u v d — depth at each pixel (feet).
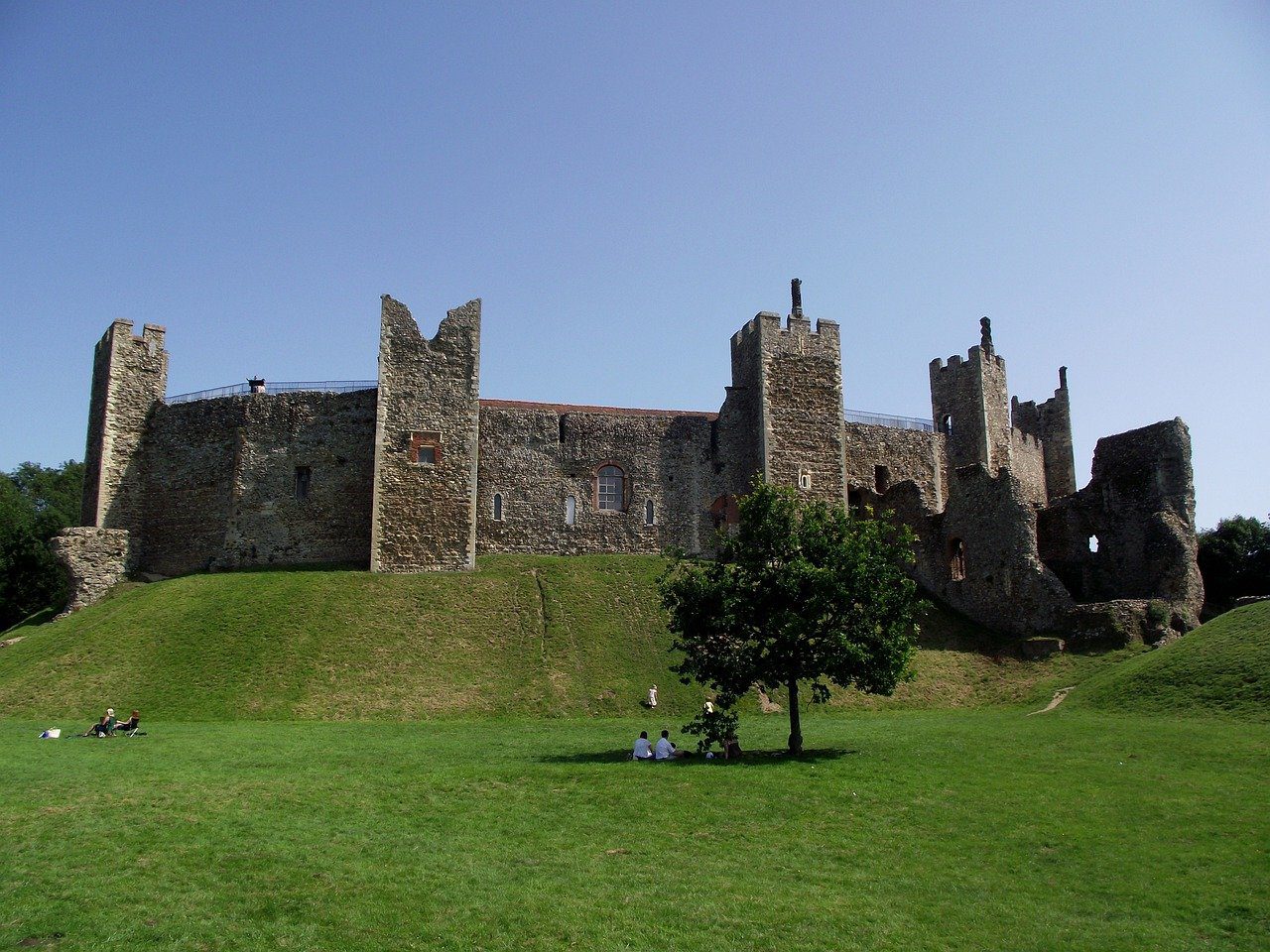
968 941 39.19
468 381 159.22
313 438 160.15
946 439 204.13
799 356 170.09
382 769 69.62
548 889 44.86
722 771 68.49
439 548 152.05
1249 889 43.47
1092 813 55.52
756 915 41.81
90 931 39.40
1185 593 132.36
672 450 175.73
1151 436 144.56
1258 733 75.97
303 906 42.34
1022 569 139.85
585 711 111.45
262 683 114.01
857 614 78.84
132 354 168.45
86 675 115.44
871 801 59.31
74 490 277.85
